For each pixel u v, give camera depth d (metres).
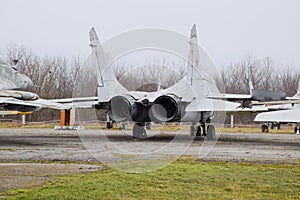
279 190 7.50
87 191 7.15
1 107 17.41
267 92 18.48
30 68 53.34
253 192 7.31
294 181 8.36
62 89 50.75
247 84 57.28
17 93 17.39
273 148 16.30
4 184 7.64
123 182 7.99
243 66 57.53
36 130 31.58
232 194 7.12
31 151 13.62
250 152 14.26
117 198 6.69
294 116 22.08
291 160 11.90
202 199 6.71
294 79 59.62
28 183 7.77
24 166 10.00
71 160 11.23
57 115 50.28
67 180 8.12
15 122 49.03
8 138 20.64
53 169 9.55
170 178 8.52
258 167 10.30
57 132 27.83
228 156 12.77
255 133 31.81
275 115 22.30
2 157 11.78
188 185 7.83
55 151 13.65
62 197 6.66
